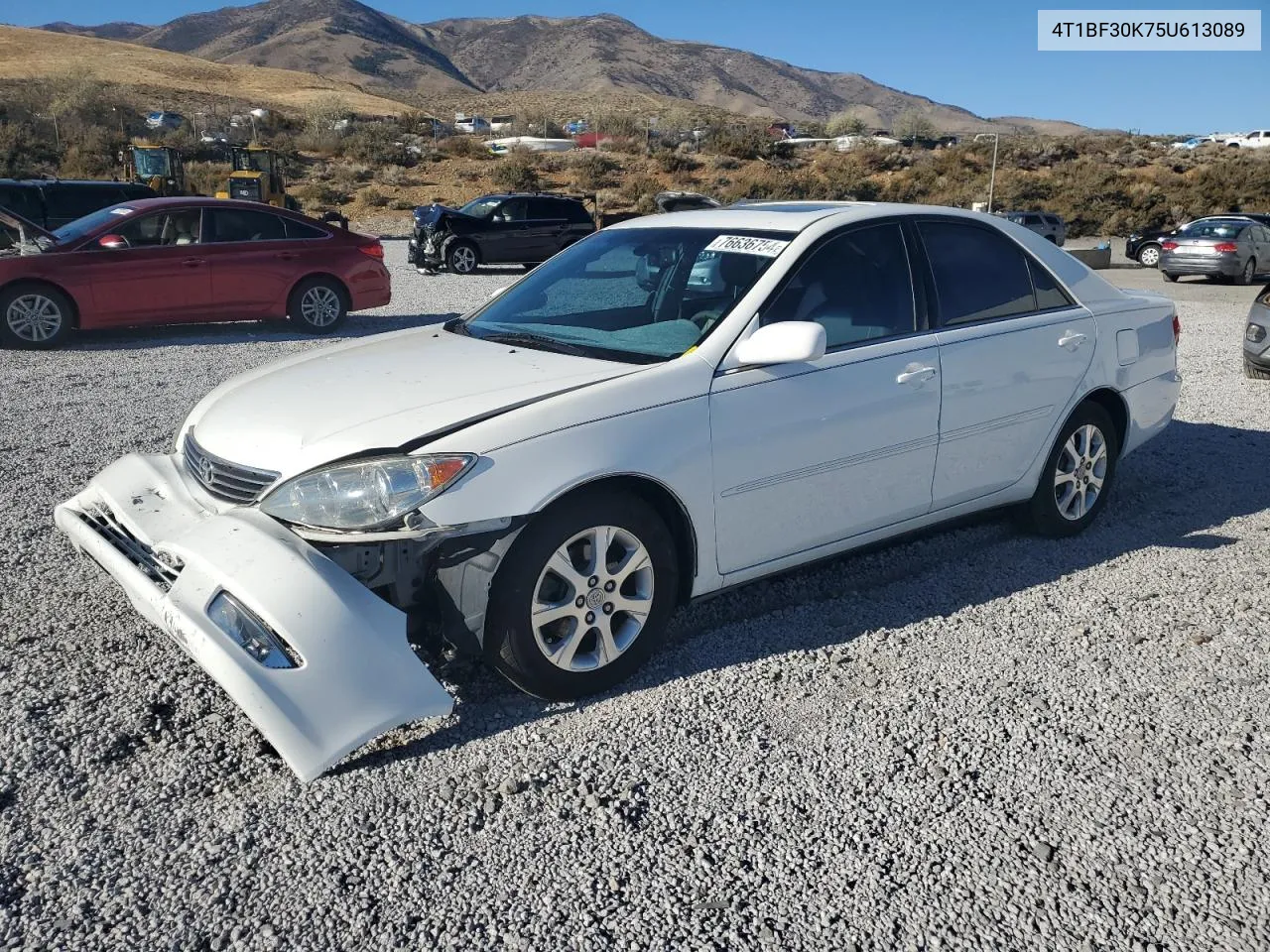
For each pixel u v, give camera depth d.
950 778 3.05
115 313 10.89
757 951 2.37
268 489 3.21
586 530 3.34
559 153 54.88
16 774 2.99
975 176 52.91
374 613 3.00
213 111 84.38
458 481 3.11
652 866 2.65
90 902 2.49
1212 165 54.75
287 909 2.48
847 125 81.19
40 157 48.12
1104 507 5.64
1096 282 5.18
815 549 4.04
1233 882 2.62
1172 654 3.87
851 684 3.60
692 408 3.54
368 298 12.45
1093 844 2.76
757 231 4.18
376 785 2.97
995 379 4.46
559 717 3.36
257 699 2.78
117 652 3.76
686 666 3.71
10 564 4.55
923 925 2.46
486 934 2.41
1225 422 7.80
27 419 7.34
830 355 3.94
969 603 4.32
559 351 3.88
